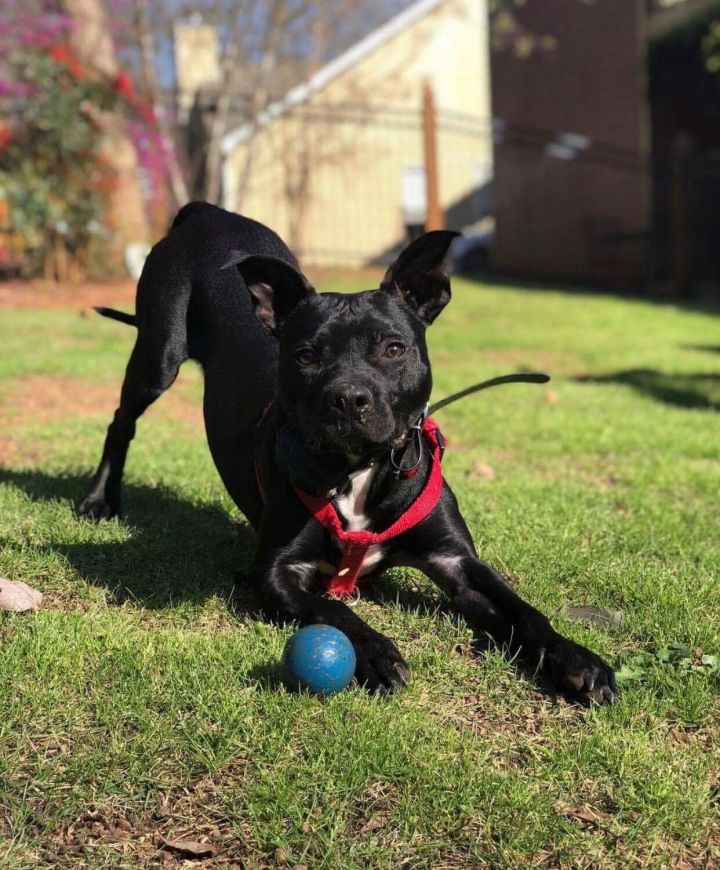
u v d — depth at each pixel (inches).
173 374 44.2
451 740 27.1
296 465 33.8
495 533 44.1
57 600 36.5
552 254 209.0
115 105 136.0
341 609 32.5
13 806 24.4
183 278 44.0
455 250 250.1
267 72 167.6
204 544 42.2
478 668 31.6
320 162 240.7
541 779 25.7
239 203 172.4
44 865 22.7
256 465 37.9
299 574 35.3
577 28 198.4
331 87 242.2
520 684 30.5
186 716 27.9
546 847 23.4
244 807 24.5
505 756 26.9
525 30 210.7
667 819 24.1
